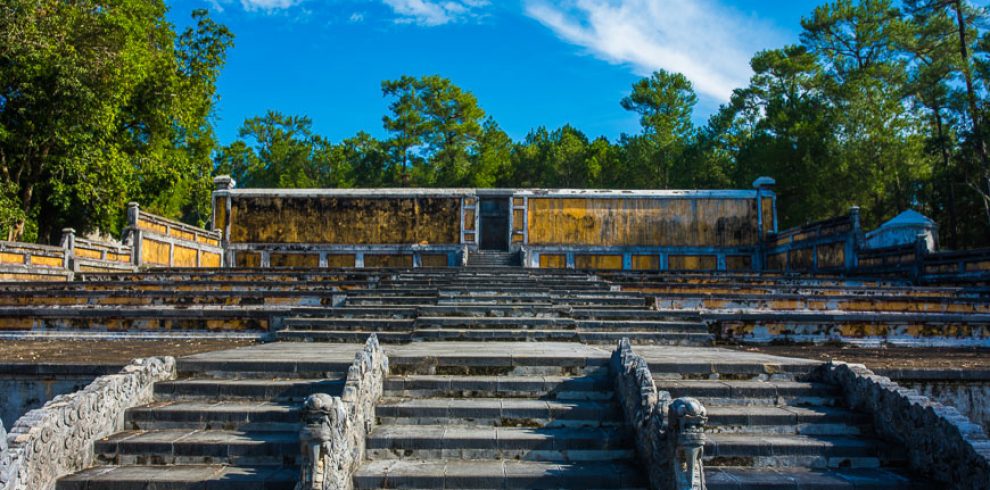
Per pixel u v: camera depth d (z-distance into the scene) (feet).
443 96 180.04
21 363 30.09
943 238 119.85
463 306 45.03
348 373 23.84
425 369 30.01
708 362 30.19
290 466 23.41
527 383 28.02
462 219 99.66
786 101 137.59
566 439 23.79
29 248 63.21
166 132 98.89
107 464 23.66
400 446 23.66
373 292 51.26
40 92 76.13
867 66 126.11
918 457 23.34
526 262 98.17
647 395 22.95
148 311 45.32
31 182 85.76
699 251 98.48
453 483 21.59
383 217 100.12
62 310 45.78
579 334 40.22
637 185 158.10
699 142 155.84
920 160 106.42
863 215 115.85
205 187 103.24
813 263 84.17
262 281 57.98
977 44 104.27
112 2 85.56
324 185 196.34
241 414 25.71
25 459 20.31
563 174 166.40
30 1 72.64
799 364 29.78
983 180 108.37
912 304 50.78
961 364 33.24
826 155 114.73
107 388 24.80
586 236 99.30
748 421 25.95
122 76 81.76
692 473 19.08
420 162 183.32
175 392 27.91
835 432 25.77
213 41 101.04
